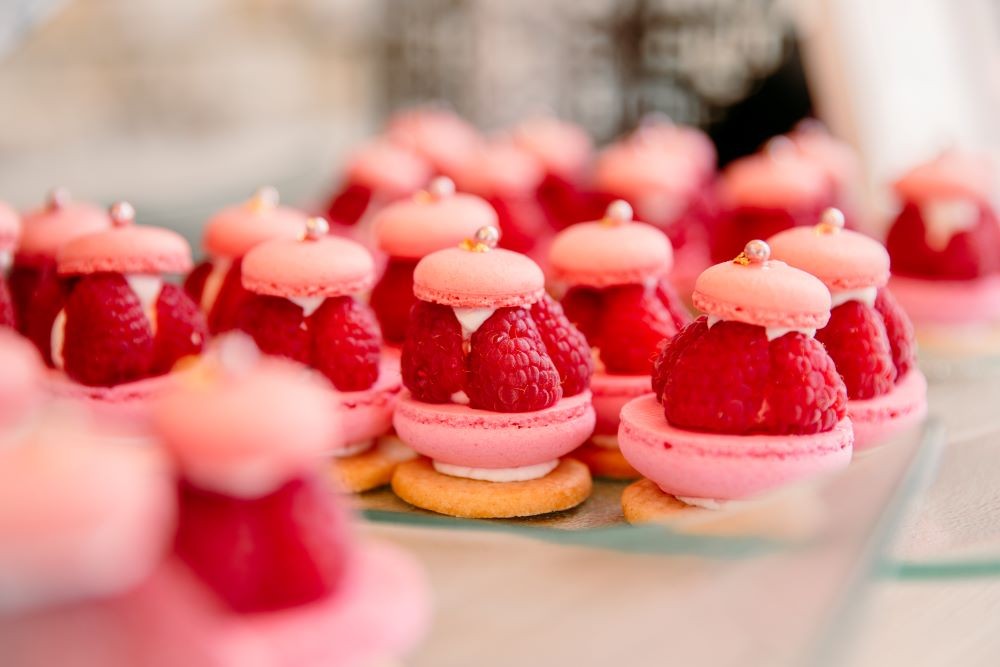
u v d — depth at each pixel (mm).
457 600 354
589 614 348
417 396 454
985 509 415
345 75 916
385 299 515
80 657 318
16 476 308
